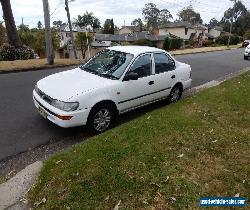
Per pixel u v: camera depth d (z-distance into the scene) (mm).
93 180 4422
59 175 4574
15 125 6797
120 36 72312
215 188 4367
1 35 39781
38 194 4250
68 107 5828
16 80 11688
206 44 62938
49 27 15930
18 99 8828
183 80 8656
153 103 8242
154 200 4082
